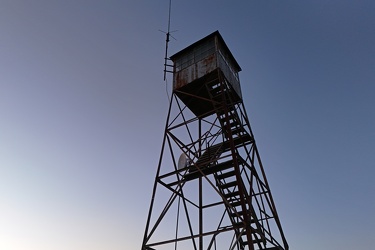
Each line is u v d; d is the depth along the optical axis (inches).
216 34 818.8
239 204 674.8
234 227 534.6
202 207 775.1
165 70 850.8
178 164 747.4
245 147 744.3
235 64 903.1
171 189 697.0
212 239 608.7
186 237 581.6
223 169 671.8
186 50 859.4
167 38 906.1
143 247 595.5
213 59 780.6
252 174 676.7
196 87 799.7
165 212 658.8
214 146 751.7
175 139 753.0
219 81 740.0
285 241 661.9
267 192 717.9
